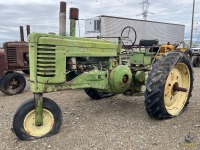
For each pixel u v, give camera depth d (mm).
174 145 3328
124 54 5035
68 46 3801
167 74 4059
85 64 4270
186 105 4691
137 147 3297
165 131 3785
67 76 4020
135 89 4914
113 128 3951
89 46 4105
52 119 3723
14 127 3477
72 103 5492
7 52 7141
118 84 4371
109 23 18078
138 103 5363
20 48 7320
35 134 3605
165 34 22703
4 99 6352
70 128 3963
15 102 5941
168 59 4246
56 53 3648
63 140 3527
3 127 4125
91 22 18281
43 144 3420
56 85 3713
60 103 5512
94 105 5281
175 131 3779
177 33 24266
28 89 7582
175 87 4480
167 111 4188
